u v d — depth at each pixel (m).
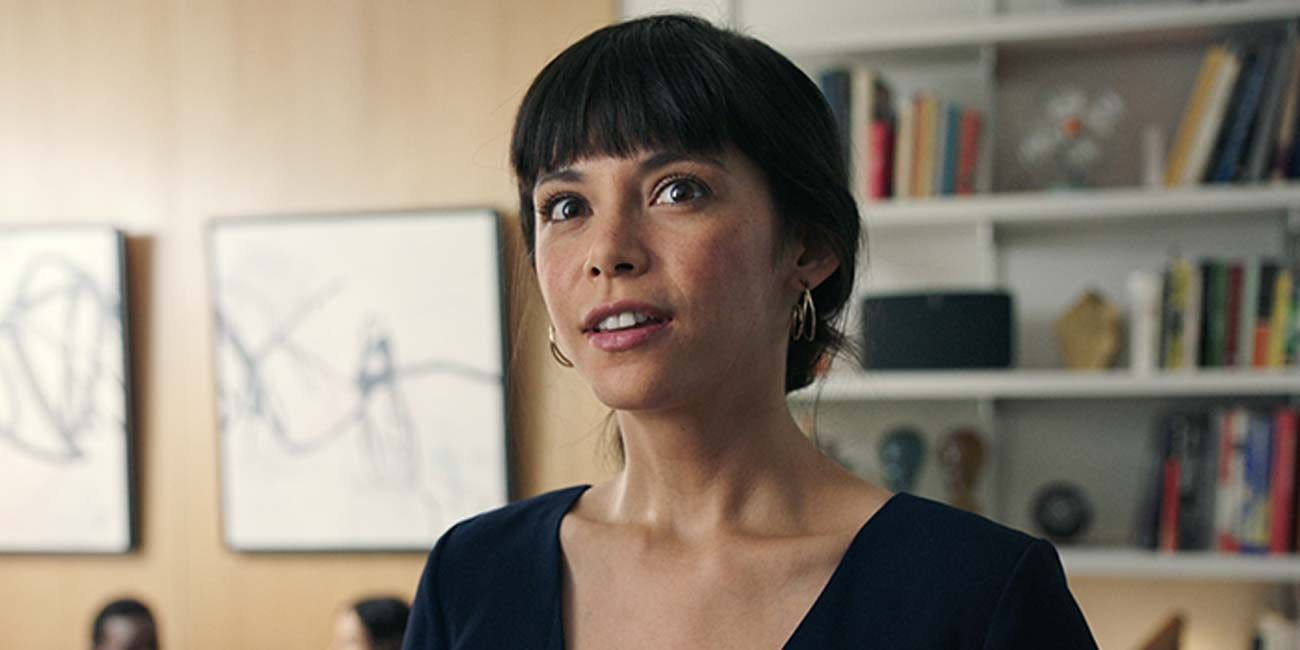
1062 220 3.11
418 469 3.40
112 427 3.55
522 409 3.30
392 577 3.46
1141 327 2.96
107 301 3.54
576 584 1.00
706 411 0.95
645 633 0.95
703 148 0.91
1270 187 2.87
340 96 3.49
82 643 3.59
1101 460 3.19
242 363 3.51
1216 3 2.93
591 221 0.93
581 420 3.26
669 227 0.91
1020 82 3.22
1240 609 3.15
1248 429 2.91
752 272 0.93
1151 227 3.17
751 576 0.94
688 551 0.97
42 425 3.59
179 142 3.57
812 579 0.93
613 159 0.92
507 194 3.40
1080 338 3.06
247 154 3.54
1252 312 2.92
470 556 1.07
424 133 3.44
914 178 3.06
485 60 3.41
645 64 0.93
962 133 3.05
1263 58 2.92
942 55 3.19
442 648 1.05
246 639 3.52
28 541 3.60
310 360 3.47
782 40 3.11
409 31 3.45
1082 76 3.20
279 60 3.52
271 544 3.50
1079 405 3.20
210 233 3.52
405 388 3.42
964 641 0.88
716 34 0.97
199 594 3.55
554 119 0.95
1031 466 3.22
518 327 1.16
